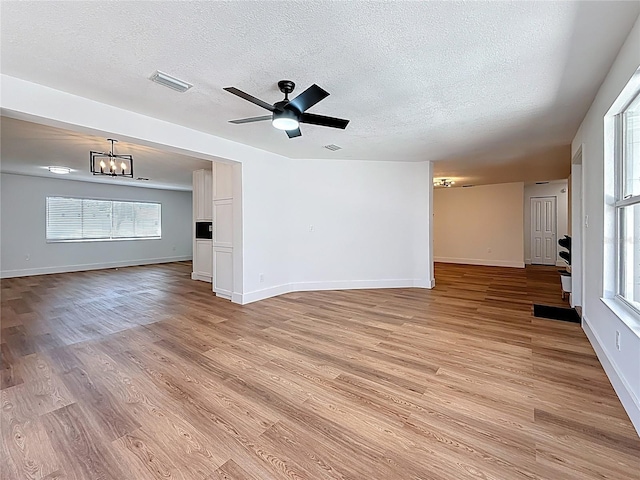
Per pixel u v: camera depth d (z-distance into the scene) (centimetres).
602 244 254
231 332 337
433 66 225
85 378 237
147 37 191
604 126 248
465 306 439
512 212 853
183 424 183
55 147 480
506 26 179
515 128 366
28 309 432
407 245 572
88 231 827
